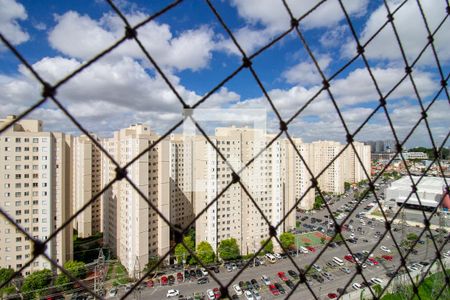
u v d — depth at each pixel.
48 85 1.39
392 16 2.43
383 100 2.49
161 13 1.65
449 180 41.97
